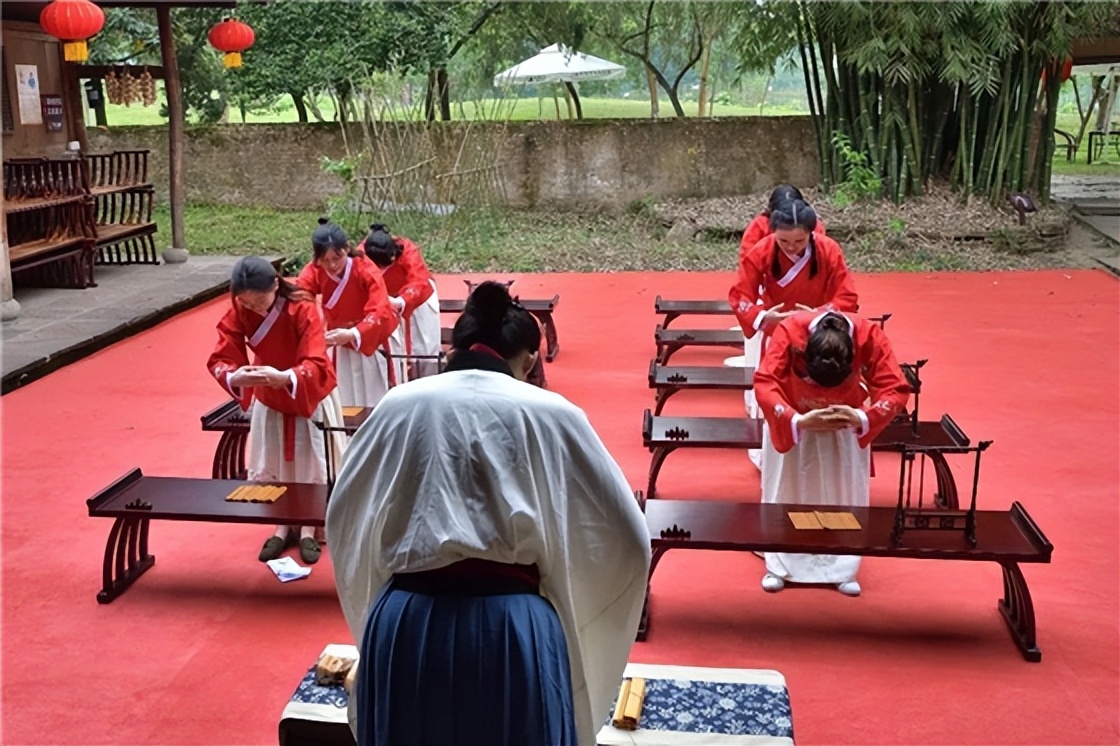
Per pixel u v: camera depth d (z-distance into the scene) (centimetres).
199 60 1523
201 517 397
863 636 379
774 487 424
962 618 392
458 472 209
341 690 287
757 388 407
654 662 361
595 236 1297
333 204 1215
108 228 1102
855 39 1198
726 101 1998
